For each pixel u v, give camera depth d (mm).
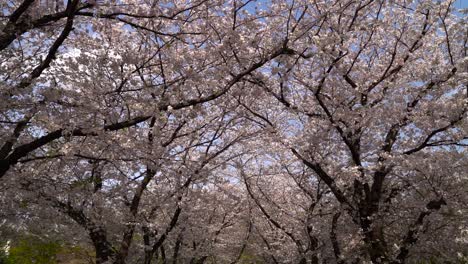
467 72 7836
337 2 7230
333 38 6484
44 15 6062
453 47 9422
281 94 8367
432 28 8609
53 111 6000
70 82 6336
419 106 8711
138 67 7094
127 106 6402
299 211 12180
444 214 9336
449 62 8922
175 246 11680
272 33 7281
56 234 8781
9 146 5758
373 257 8383
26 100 5676
